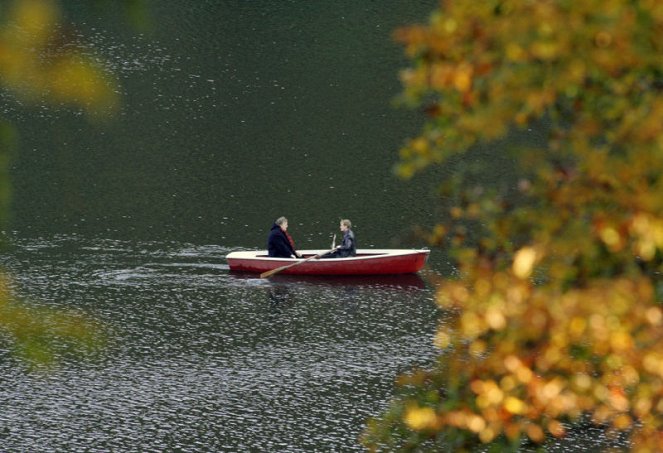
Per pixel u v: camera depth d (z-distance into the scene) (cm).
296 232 15438
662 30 2558
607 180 2755
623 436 7338
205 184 17488
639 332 2709
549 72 2620
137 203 16412
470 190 3089
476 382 2903
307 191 17200
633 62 2595
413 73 2808
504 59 2672
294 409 9388
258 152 19225
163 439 8788
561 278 2853
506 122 2733
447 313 12144
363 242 14950
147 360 10500
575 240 2791
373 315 12100
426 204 16438
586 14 2525
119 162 18500
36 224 15212
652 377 2836
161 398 9594
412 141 2872
